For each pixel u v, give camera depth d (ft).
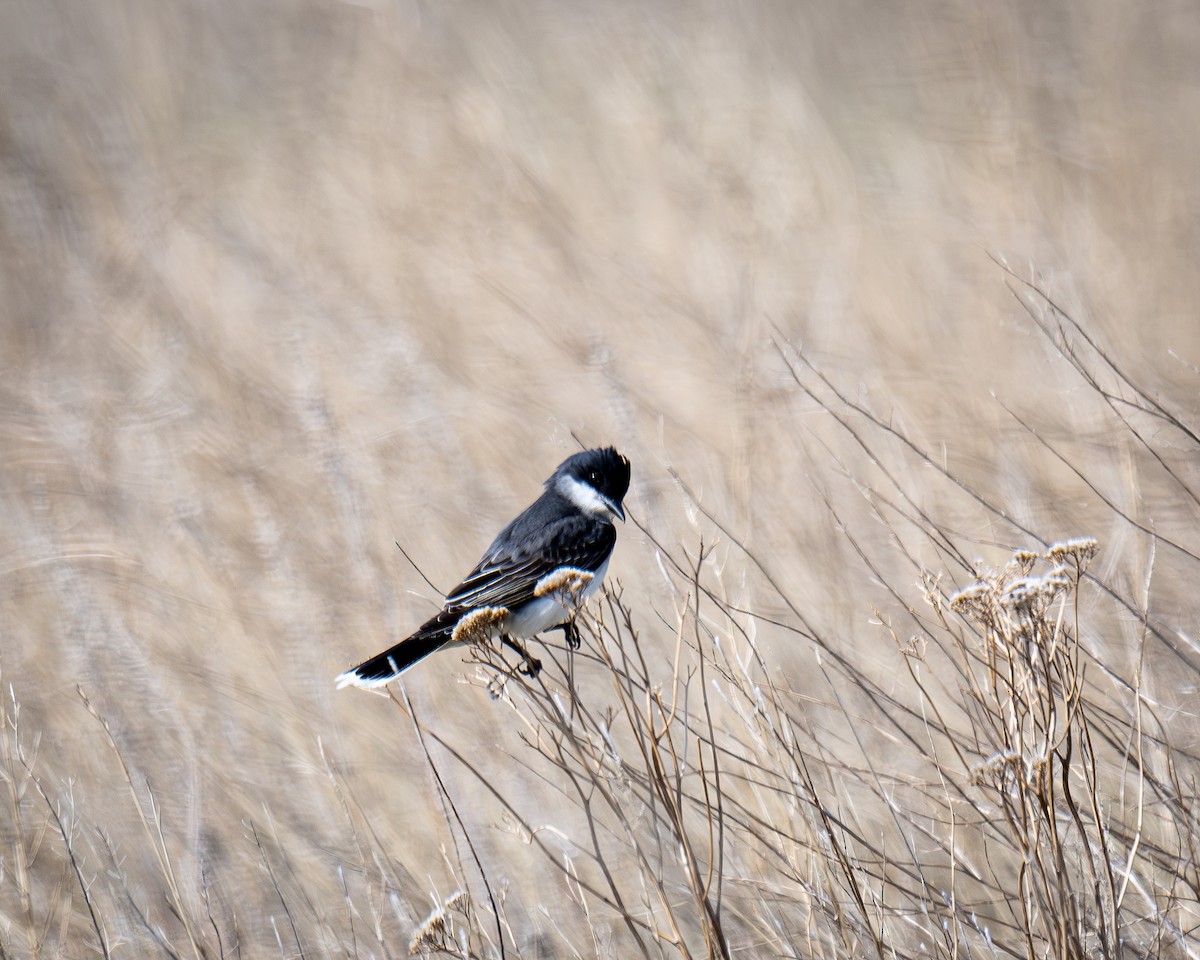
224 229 72.33
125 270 69.05
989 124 67.62
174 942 28.86
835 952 23.17
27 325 66.13
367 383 53.67
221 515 45.27
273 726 35.04
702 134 72.33
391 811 32.09
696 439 44.73
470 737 34.58
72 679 37.04
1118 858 25.14
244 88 90.53
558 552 31.27
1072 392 42.37
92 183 79.05
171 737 34.81
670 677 33.14
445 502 44.86
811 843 24.02
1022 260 53.57
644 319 55.57
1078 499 38.52
